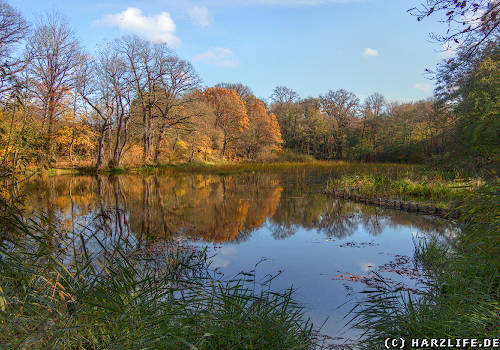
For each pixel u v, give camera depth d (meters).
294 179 24.89
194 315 3.33
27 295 3.27
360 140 51.31
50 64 23.95
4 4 14.32
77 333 2.96
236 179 25.25
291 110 57.12
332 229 9.75
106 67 27.72
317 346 3.54
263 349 3.03
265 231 9.55
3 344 2.52
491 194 4.50
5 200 4.53
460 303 3.74
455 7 4.05
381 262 6.69
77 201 14.07
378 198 14.32
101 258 5.99
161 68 31.97
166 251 7.32
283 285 5.48
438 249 6.55
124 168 29.58
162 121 33.50
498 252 4.14
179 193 17.34
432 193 13.38
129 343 2.78
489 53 5.09
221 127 44.09
